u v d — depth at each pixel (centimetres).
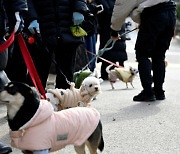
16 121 362
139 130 557
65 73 671
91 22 766
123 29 1017
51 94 554
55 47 639
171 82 995
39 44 629
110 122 593
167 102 730
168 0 707
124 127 569
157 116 630
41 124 367
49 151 382
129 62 1438
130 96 796
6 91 359
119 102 734
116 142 506
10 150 459
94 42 916
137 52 718
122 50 1022
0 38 446
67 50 655
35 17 600
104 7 984
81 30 644
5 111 655
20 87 362
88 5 861
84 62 803
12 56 632
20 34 473
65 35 630
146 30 697
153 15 692
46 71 668
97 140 408
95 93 568
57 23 626
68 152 467
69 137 384
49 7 621
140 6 684
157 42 715
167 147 491
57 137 375
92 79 576
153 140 516
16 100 359
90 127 396
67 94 559
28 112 360
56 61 663
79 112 396
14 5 452
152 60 739
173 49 2153
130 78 896
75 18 625
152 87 775
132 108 683
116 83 978
